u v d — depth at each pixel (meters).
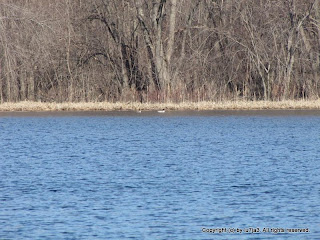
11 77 120.44
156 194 45.81
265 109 114.62
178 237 35.19
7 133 92.06
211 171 55.88
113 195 45.53
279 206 41.72
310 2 120.12
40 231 36.44
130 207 41.78
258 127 96.62
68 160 63.75
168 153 68.94
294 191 46.47
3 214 40.16
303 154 67.12
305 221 38.12
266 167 58.00
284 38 120.81
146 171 56.19
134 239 34.84
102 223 37.94
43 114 115.56
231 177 52.59
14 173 55.47
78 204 42.75
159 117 111.19
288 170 56.16
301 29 120.56
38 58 119.31
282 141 79.75
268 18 120.81
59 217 39.34
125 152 70.12
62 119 110.69
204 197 44.66
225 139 82.56
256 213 40.03
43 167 58.94
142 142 80.06
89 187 48.72
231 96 120.75
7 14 114.50
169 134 89.00
